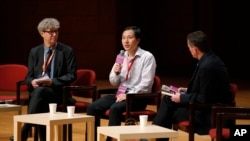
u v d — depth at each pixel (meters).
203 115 7.39
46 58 9.27
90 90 8.88
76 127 10.80
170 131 6.43
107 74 20.80
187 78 21.23
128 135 6.23
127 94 7.96
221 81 7.37
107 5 20.61
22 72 10.08
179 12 22.97
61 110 8.86
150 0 23.05
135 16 22.48
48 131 7.10
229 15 22.70
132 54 8.74
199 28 22.66
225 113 6.32
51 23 9.16
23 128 8.69
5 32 20.92
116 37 20.83
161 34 23.38
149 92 8.49
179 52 23.12
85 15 20.55
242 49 22.80
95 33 20.62
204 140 9.59
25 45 20.81
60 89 9.02
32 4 20.59
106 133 6.52
